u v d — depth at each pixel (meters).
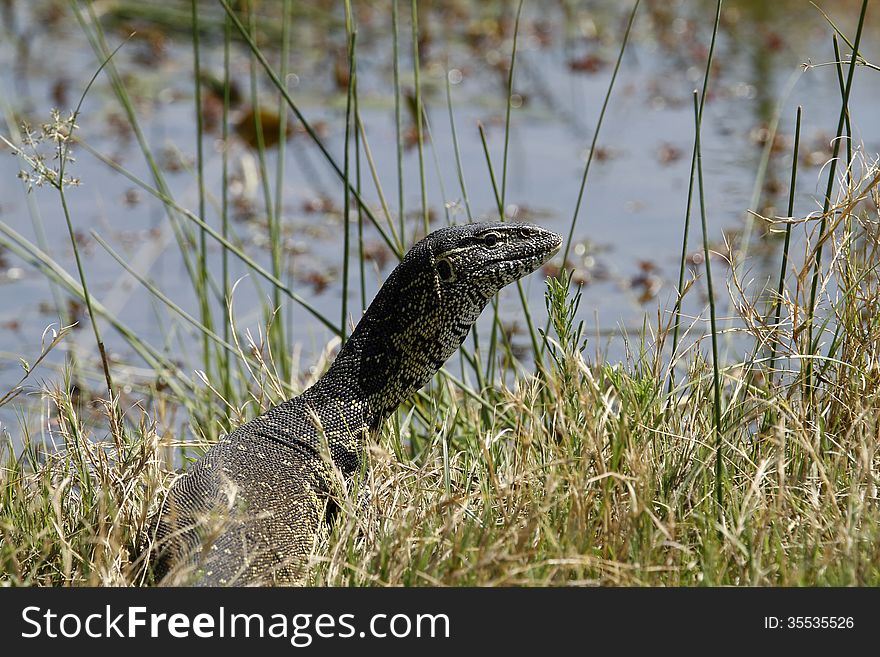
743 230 30.25
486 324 25.19
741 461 15.42
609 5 53.56
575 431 15.08
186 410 22.28
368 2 49.34
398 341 16.34
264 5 46.56
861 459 14.08
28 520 14.93
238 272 29.48
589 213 32.28
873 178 17.12
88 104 39.19
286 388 19.81
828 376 16.75
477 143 37.31
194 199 33.28
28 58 42.38
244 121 37.47
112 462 16.84
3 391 23.20
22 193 33.28
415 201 33.00
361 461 15.98
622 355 23.41
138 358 25.64
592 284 28.27
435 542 13.66
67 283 20.33
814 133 36.66
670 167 35.16
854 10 49.75
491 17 49.88
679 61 45.56
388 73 43.25
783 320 17.75
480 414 18.97
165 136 37.50
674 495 14.58
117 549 13.80
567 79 43.69
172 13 45.38
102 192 33.53
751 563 13.22
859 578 12.88
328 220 32.28
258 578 13.73
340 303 27.91
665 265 29.03
